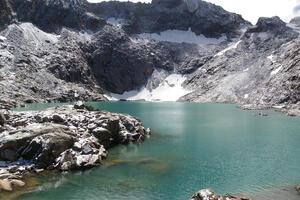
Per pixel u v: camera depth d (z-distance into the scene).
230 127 103.81
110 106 180.75
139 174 55.72
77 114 79.00
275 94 179.38
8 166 56.06
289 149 73.06
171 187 49.84
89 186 49.91
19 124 71.06
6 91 184.62
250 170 57.91
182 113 144.00
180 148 74.75
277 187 49.62
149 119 123.38
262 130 98.00
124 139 79.69
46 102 194.88
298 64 184.50
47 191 47.72
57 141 59.56
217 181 52.44
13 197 45.28
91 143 65.06
